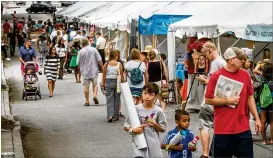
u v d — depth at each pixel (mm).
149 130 8422
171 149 8469
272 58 18516
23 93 21062
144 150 8375
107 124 15570
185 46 20984
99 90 23484
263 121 12148
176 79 18422
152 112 8453
